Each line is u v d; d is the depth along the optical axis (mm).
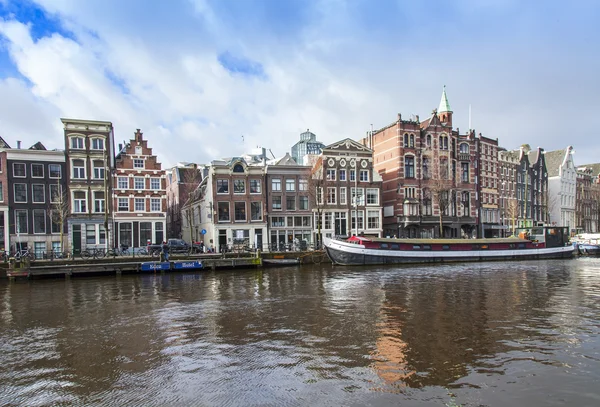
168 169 82188
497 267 42031
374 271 38719
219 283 31906
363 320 18547
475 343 14938
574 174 100000
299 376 12039
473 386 11195
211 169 52688
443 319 18547
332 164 58625
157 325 18391
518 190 83312
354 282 30938
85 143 48125
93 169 48438
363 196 59969
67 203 47219
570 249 54219
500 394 10680
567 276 33875
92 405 10477
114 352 14625
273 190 55219
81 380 12109
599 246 60531
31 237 45906
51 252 40969
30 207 45938
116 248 46000
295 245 50375
